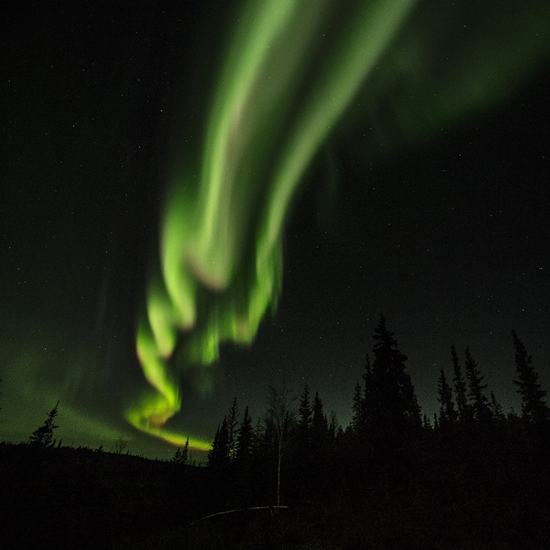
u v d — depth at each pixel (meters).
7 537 22.73
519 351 40.34
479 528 16.64
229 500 29.11
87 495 35.28
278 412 30.09
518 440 38.97
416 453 27.39
